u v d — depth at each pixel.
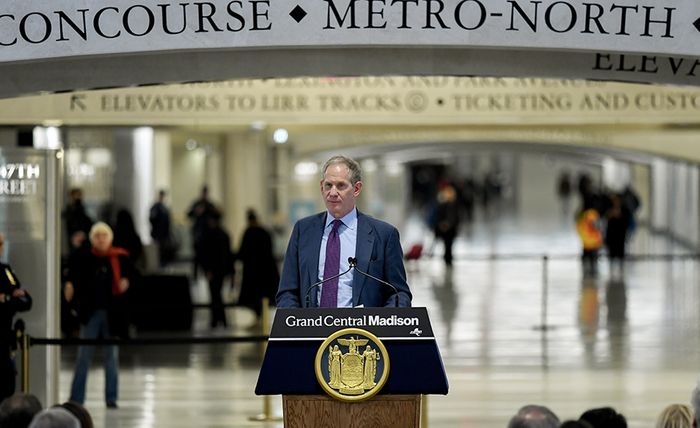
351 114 33.53
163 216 48.88
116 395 25.50
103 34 18.45
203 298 46.56
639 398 26.41
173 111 32.59
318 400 14.03
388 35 18.48
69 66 20.84
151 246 47.91
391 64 20.81
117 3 18.44
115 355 25.48
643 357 32.09
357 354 13.98
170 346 34.09
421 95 33.56
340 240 15.90
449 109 33.62
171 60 20.92
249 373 29.78
